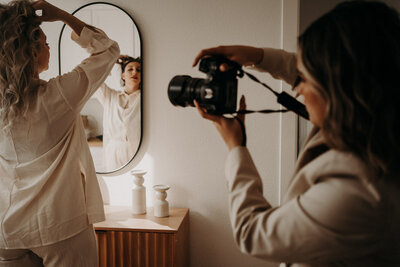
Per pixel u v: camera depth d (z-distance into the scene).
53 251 1.07
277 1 1.63
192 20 1.70
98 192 1.21
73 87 1.07
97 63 1.13
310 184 0.57
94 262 1.18
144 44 1.74
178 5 1.70
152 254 1.51
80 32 1.17
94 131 1.81
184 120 1.76
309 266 0.59
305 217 0.50
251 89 1.70
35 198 1.07
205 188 1.78
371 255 0.52
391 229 0.48
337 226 0.48
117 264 1.54
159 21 1.72
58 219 1.06
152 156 1.80
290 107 0.84
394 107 0.47
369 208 0.48
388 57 0.47
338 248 0.49
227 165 0.66
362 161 0.50
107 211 1.73
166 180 1.81
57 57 1.82
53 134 1.06
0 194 1.07
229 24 1.68
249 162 0.65
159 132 1.79
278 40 1.66
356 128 0.48
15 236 1.05
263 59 0.88
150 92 1.77
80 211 1.11
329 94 0.51
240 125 0.70
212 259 1.81
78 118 1.18
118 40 1.74
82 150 1.18
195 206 1.80
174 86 0.88
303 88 0.59
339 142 0.51
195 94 0.82
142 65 1.74
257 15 1.66
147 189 1.82
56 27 1.79
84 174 1.18
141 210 1.68
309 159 0.65
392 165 0.48
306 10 1.86
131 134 1.78
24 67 0.98
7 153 1.06
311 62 0.52
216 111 0.76
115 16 1.74
